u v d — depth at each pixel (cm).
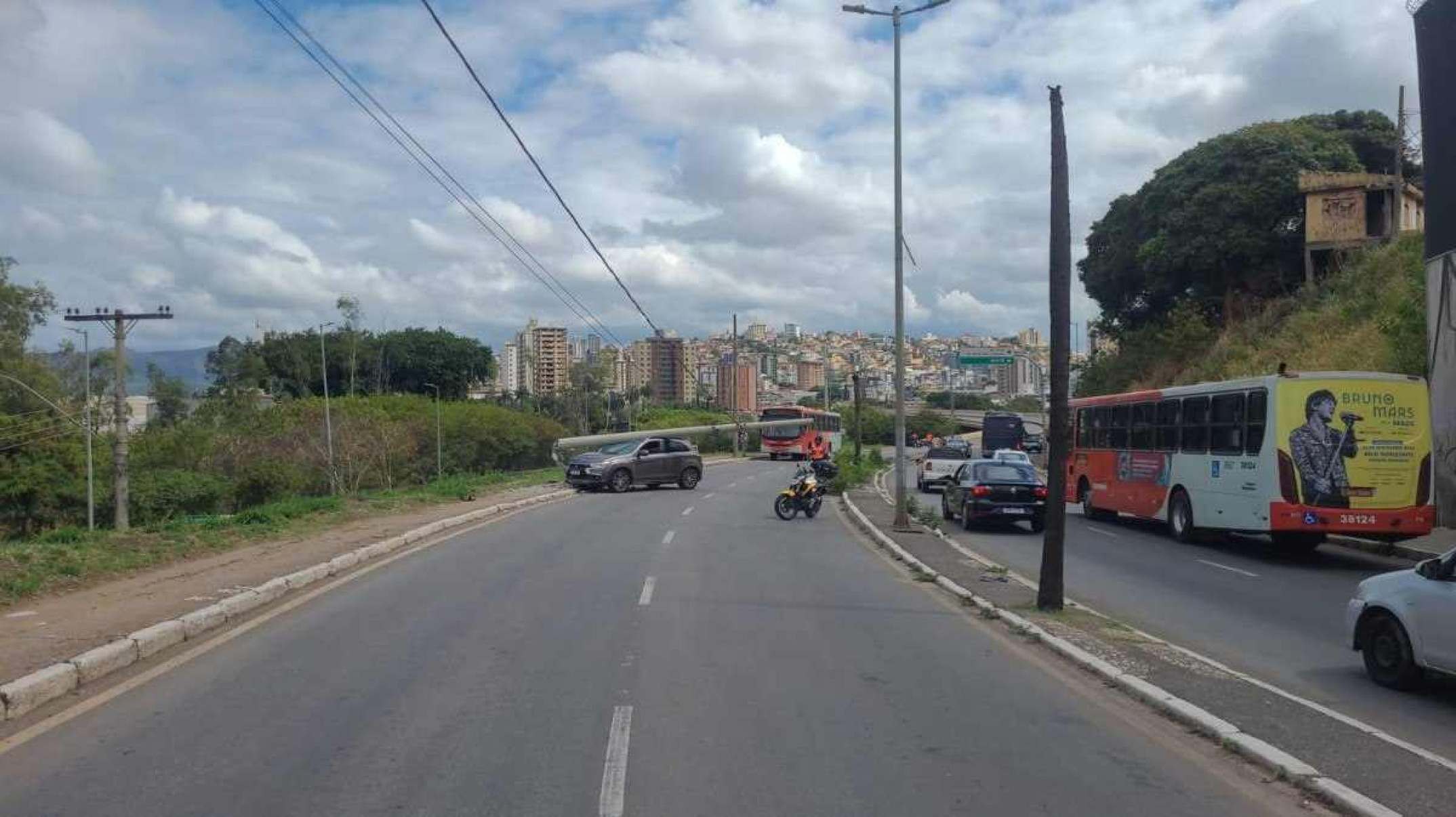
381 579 1537
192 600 1236
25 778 652
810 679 927
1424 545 2011
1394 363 2642
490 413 5219
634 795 623
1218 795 640
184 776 655
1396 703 894
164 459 4503
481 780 649
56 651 949
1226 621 1303
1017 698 872
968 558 1823
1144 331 4978
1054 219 1298
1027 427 7744
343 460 4091
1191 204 4322
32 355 5119
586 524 2417
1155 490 2369
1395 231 3694
